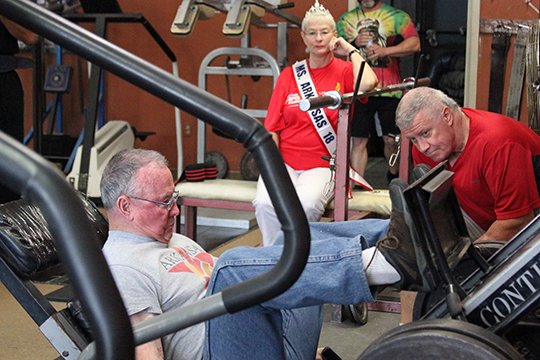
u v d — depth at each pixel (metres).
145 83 1.19
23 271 2.37
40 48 6.68
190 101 1.18
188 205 4.88
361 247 2.04
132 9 8.05
